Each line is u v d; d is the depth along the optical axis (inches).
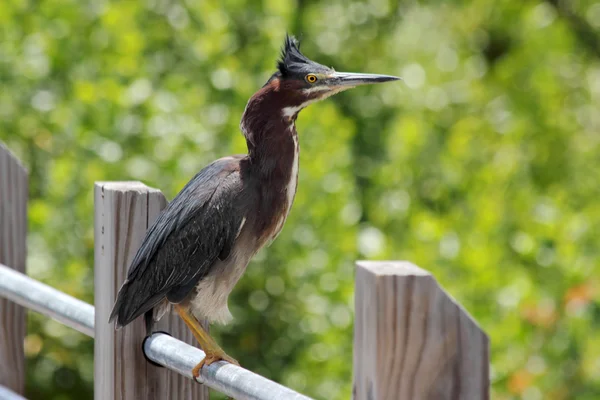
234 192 229.8
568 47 803.4
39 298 221.5
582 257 442.0
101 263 204.4
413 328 134.5
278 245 378.0
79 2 443.5
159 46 461.1
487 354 133.8
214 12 472.4
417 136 513.0
